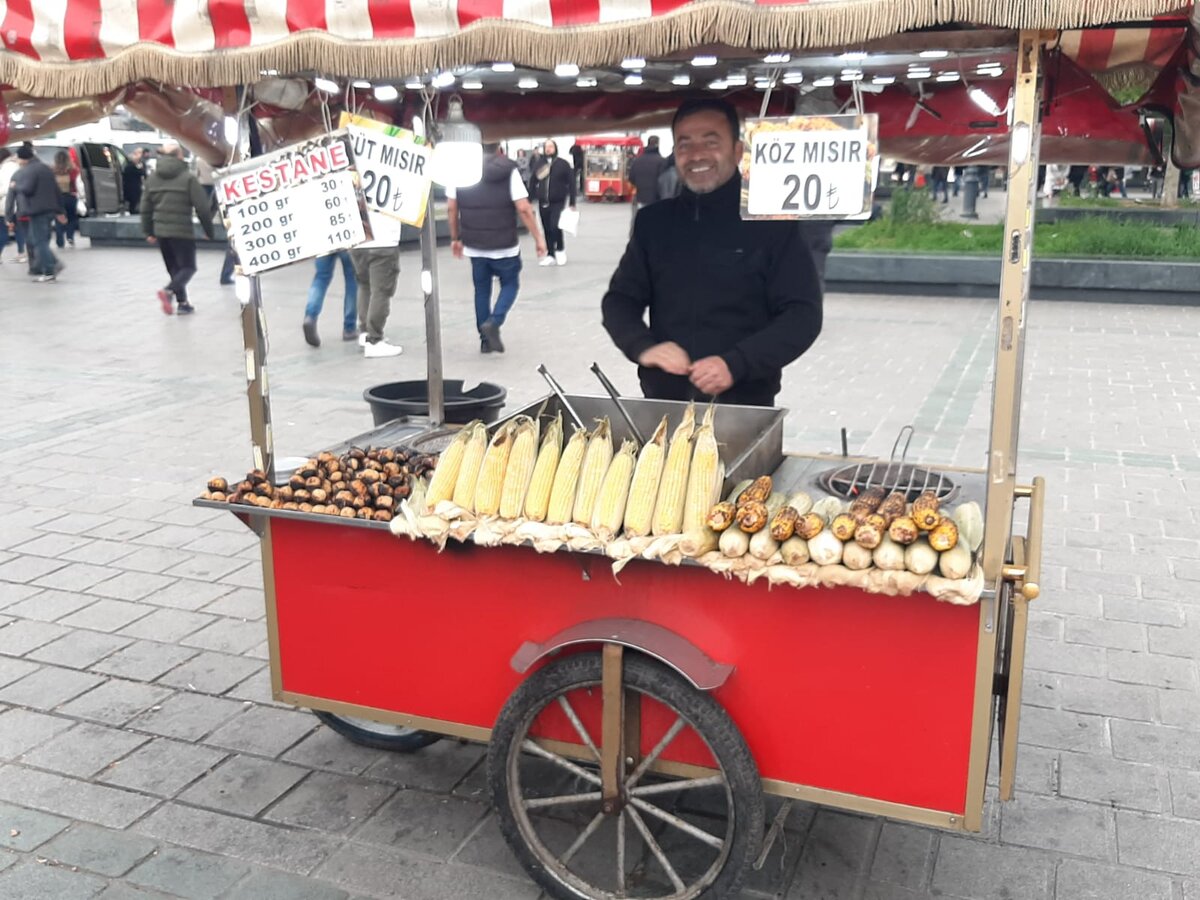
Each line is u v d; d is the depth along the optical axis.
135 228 18.12
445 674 2.85
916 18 1.90
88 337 10.32
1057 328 10.64
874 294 13.14
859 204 2.35
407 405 4.26
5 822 3.02
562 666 2.57
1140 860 2.85
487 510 2.64
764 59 2.70
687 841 2.93
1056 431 6.90
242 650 4.07
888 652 2.39
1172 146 3.39
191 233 11.44
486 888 2.77
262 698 3.73
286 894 2.74
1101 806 3.08
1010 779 2.47
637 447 2.95
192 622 4.29
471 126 3.71
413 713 2.92
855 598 2.39
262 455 3.11
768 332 3.34
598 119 4.19
